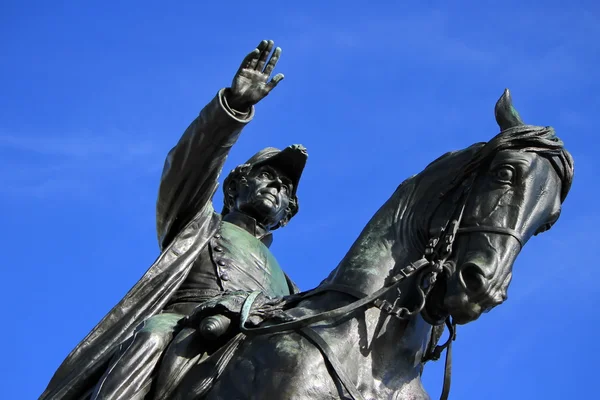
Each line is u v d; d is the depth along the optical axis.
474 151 7.95
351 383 7.46
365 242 8.01
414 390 7.74
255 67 8.98
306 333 7.68
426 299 7.68
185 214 9.62
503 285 7.36
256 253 9.84
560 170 7.82
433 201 7.85
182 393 7.96
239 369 7.79
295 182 10.51
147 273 9.20
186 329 8.23
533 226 7.56
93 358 8.78
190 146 9.15
